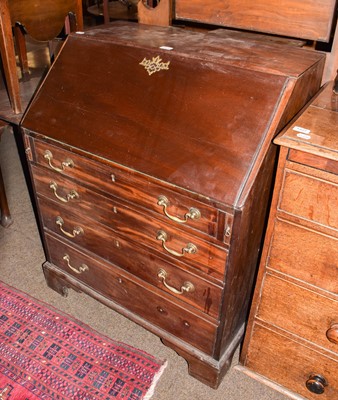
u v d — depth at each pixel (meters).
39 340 1.63
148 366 1.54
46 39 1.86
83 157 1.32
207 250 1.18
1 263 2.01
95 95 1.32
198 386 1.48
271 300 1.25
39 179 1.55
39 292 1.85
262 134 1.07
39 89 1.45
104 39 1.38
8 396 1.44
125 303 1.57
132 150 1.21
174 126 1.17
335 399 1.29
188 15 1.58
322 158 0.95
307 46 1.62
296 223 1.08
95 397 1.44
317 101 1.17
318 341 1.22
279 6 1.37
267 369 1.41
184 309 1.36
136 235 1.34
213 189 1.07
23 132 1.46
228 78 1.15
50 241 1.71
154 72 1.25
